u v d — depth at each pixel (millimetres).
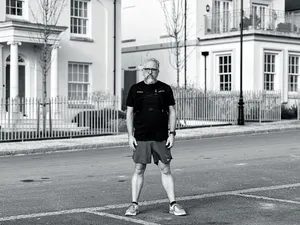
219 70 28844
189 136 19109
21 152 15273
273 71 28469
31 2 22625
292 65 29344
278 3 31953
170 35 28188
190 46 29484
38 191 8969
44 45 20766
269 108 25641
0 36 21078
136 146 6887
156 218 6824
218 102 23906
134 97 6895
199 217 6871
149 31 31781
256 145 16562
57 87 22453
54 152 15734
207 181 9828
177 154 14359
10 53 21203
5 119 18906
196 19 29188
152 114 6812
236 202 7859
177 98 22688
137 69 30922
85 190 9023
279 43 28422
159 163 7023
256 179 10000
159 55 31188
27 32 20984
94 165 12445
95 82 25266
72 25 24391
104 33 25703
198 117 23375
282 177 10219
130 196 8438
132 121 6949
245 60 27531
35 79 22578
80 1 24750
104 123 20484
